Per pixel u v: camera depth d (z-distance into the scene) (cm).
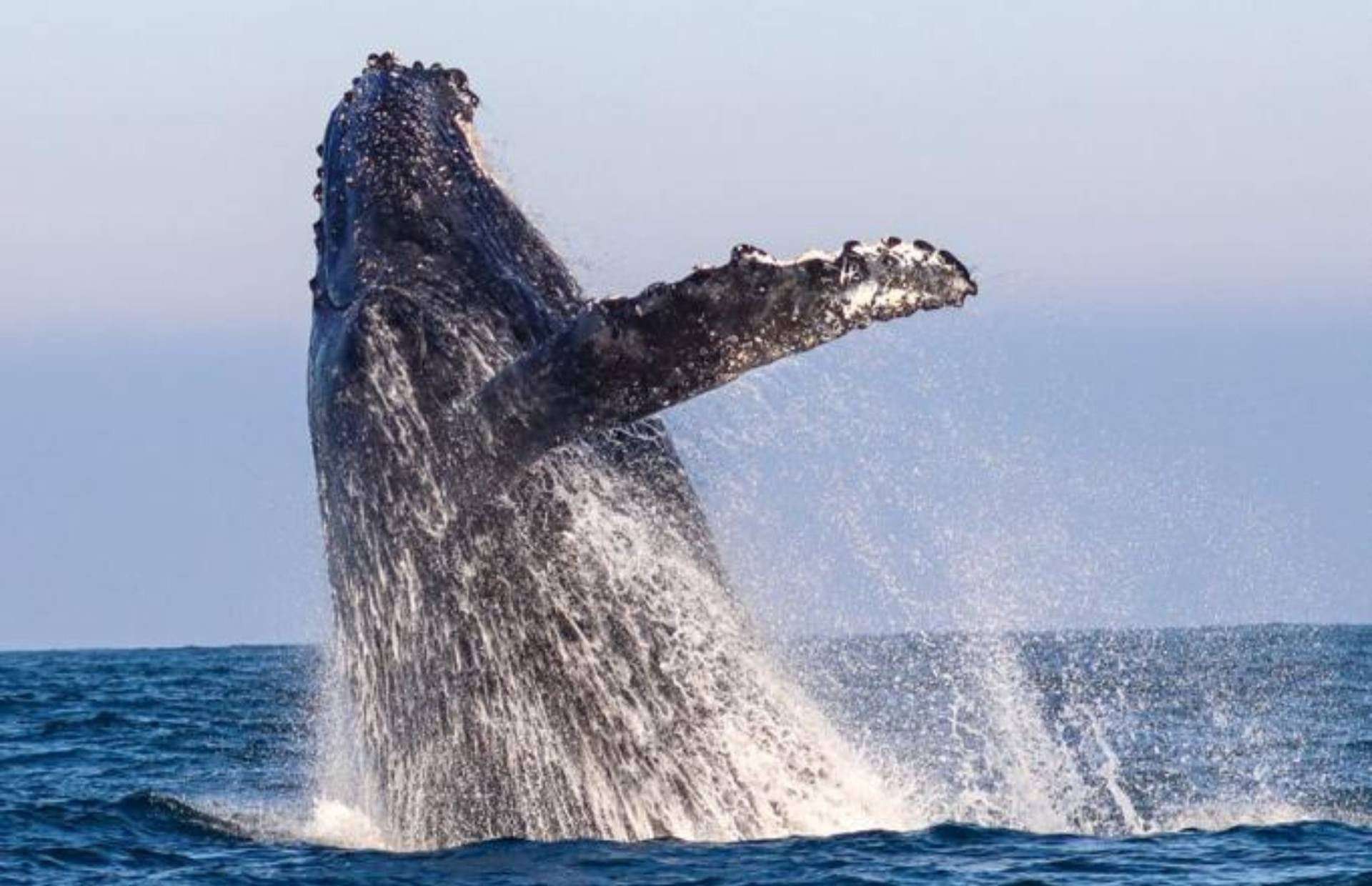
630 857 5275
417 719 5631
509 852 5350
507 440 5331
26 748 11181
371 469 5559
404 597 5572
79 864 5847
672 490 5750
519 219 6044
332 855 5609
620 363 5081
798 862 5281
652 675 5616
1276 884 5178
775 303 4928
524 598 5525
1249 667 19688
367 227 5841
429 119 6059
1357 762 9319
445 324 5603
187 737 12038
